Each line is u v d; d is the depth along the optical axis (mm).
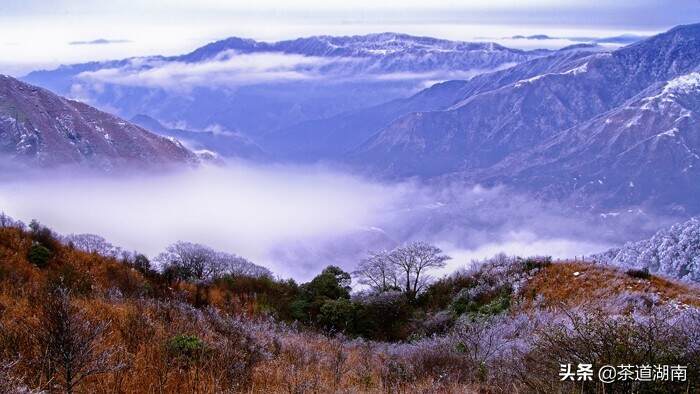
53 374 6828
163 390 7652
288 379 9648
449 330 27484
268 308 30453
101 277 21359
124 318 11383
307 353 13977
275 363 11500
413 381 10836
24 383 6523
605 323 6996
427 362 12945
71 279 17406
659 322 6965
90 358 7000
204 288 30094
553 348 7137
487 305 30031
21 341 7945
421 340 23375
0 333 8266
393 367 12602
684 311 8039
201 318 13883
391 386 10219
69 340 6762
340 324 33125
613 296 24703
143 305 14148
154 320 12281
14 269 17938
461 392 9602
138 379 7750
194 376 8234
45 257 21016
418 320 32906
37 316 9391
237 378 8750
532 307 26812
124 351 8742
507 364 10594
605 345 6637
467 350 14398
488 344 14375
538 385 7195
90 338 7004
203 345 10180
